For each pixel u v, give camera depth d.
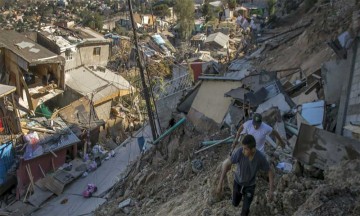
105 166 20.91
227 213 7.31
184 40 62.34
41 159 20.55
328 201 5.64
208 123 14.27
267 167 6.02
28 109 25.52
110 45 37.50
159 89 26.56
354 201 5.57
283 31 26.94
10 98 22.69
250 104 12.16
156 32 62.03
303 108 10.23
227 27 65.62
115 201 14.69
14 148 20.09
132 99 30.84
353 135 7.54
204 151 12.45
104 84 30.33
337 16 17.11
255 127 7.24
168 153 15.32
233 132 12.24
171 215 9.62
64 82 28.20
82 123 24.94
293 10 35.56
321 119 9.62
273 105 11.66
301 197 6.30
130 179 16.05
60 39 31.81
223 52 50.22
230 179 7.66
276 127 9.94
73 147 22.53
